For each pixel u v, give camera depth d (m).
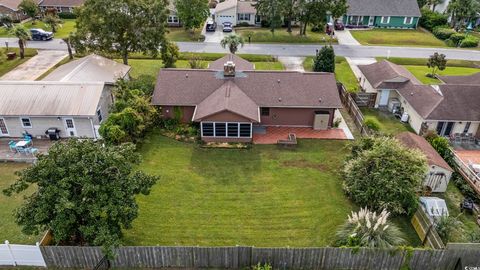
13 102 31.78
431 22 70.75
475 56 57.44
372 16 71.31
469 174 28.47
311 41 60.91
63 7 71.75
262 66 50.25
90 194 19.25
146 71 47.22
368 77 42.12
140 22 40.97
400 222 24.11
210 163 30.00
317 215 24.83
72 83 33.47
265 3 60.34
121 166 20.34
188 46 56.47
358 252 20.05
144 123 32.44
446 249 19.92
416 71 51.12
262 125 35.78
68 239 21.00
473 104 34.56
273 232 23.38
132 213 19.53
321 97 34.91
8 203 24.86
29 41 57.34
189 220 24.06
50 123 32.06
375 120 37.88
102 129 30.08
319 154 31.59
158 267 20.39
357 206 25.59
